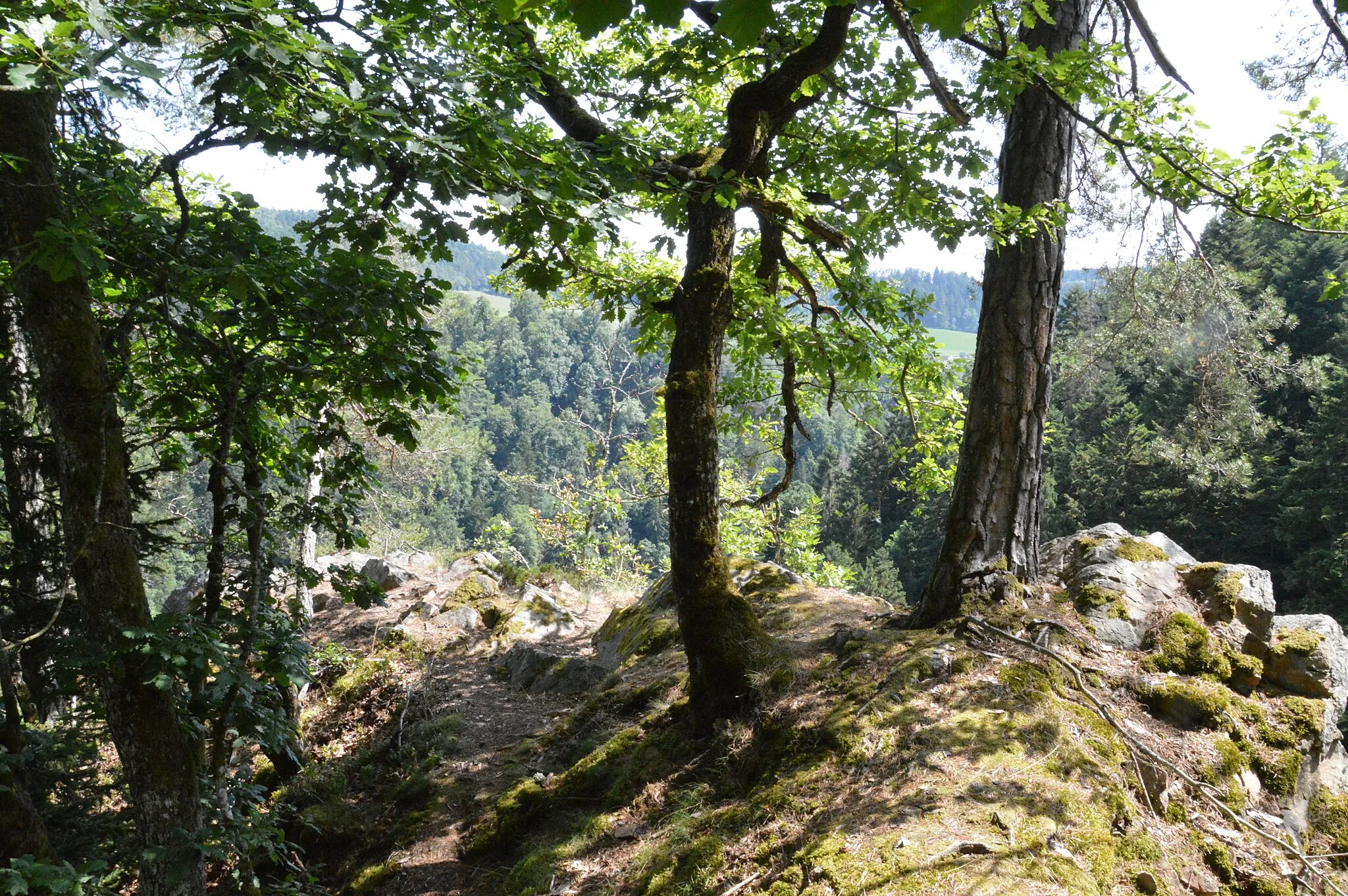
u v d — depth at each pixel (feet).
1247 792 15.83
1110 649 18.71
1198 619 19.27
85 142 15.88
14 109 12.60
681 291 19.49
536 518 58.34
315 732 28.71
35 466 20.54
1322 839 16.15
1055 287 20.03
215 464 15.46
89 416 13.26
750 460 39.70
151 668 12.67
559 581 42.06
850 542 120.26
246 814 16.58
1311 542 64.85
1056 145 19.89
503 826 18.90
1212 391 38.58
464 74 13.93
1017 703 16.21
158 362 17.49
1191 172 18.67
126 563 13.56
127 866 16.75
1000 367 19.95
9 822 13.50
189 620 13.37
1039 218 18.57
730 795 16.47
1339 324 68.54
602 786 19.04
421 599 38.73
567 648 33.12
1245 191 18.37
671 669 23.66
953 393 31.04
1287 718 17.34
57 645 13.07
